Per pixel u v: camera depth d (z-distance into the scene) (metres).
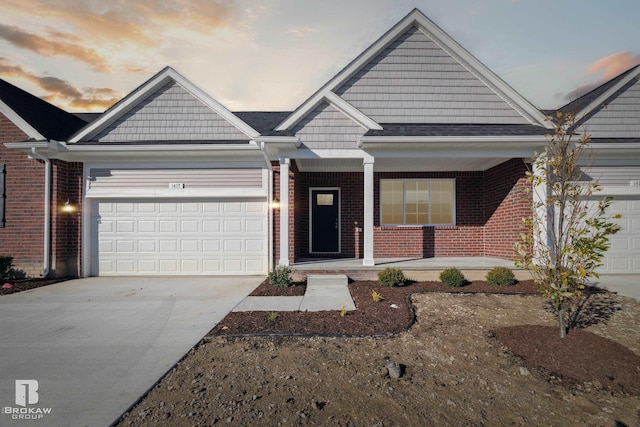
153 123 9.27
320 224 10.78
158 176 9.29
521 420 2.70
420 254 10.57
